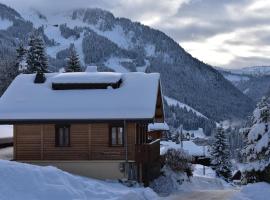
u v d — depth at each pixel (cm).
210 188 4306
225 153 7112
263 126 2828
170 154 4069
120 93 3366
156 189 3288
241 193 2625
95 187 2402
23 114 3241
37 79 3625
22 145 3306
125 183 3095
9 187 2041
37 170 2244
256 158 2878
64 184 2239
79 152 3247
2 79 7131
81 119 3147
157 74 3553
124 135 3169
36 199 2033
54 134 3278
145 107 3178
